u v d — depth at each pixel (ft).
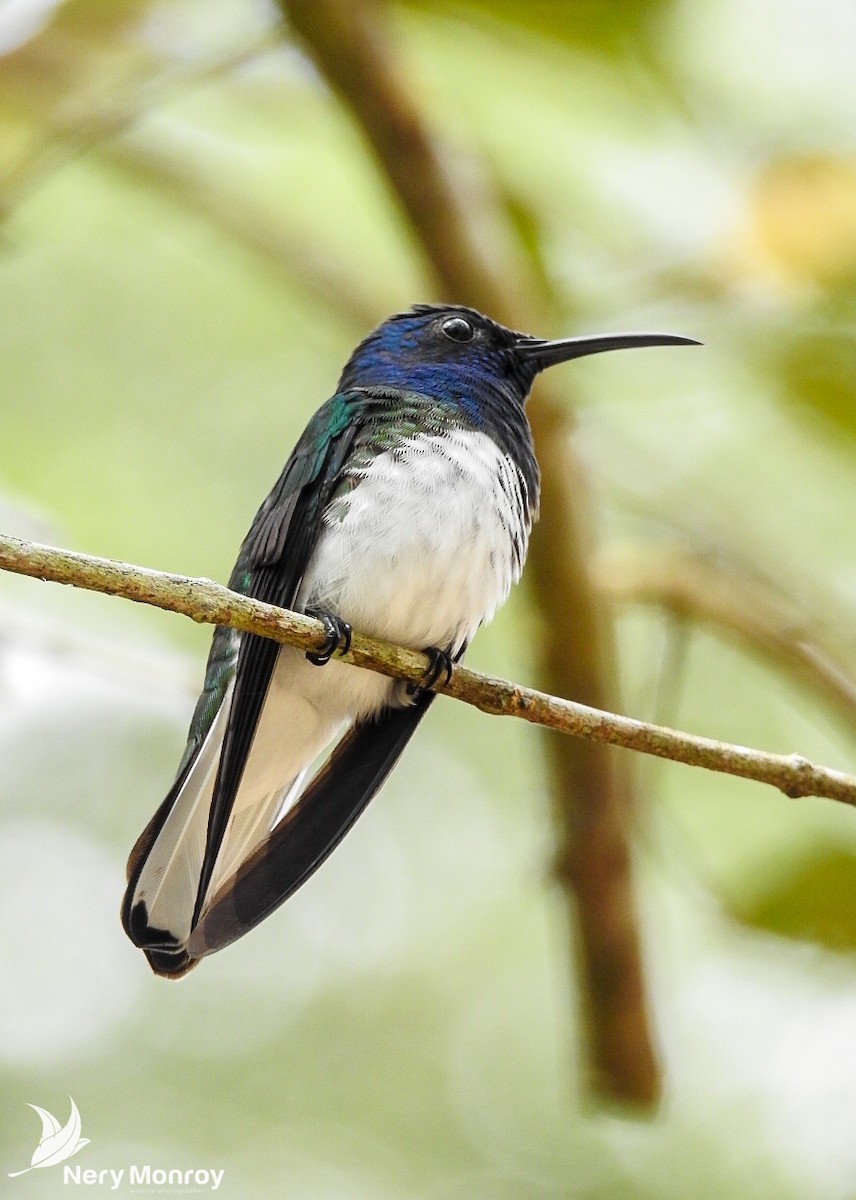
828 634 34.94
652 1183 39.27
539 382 31.83
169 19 35.42
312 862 24.64
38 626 31.22
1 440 43.62
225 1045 42.93
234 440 44.55
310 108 40.47
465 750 47.85
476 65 37.47
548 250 37.11
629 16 34.86
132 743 46.50
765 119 38.73
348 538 24.14
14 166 34.45
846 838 31.30
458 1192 40.01
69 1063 41.60
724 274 35.91
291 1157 40.47
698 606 32.78
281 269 39.45
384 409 25.53
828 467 41.63
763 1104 39.68
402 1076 42.55
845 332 37.14
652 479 40.63
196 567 42.32
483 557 24.53
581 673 31.73
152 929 21.74
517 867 46.14
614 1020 31.01
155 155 39.60
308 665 24.95
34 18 34.55
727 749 20.89
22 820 45.01
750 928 31.48
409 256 37.55
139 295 46.19
